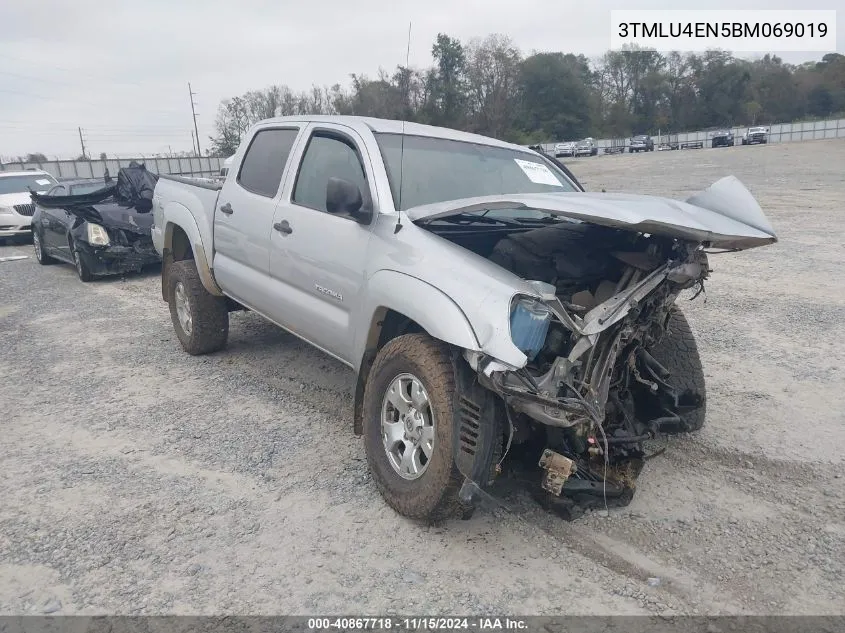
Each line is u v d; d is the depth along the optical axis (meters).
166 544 3.45
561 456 3.40
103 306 9.08
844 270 9.24
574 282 3.69
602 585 3.10
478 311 3.14
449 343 3.36
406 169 4.26
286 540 3.47
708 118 88.31
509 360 2.99
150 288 10.28
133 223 10.65
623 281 3.56
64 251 11.51
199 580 3.16
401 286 3.57
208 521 3.65
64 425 5.00
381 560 3.30
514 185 4.62
